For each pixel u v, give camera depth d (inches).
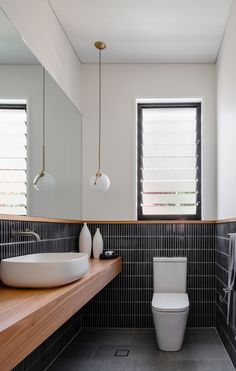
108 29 116.6
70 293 65.2
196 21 112.0
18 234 74.4
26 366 83.8
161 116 148.6
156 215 145.3
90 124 143.2
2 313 47.6
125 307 137.0
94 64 144.6
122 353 111.0
